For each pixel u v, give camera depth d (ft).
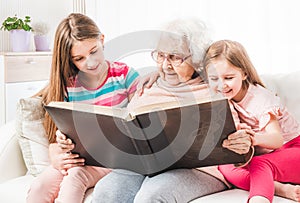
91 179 5.04
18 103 5.83
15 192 5.19
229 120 4.11
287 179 4.72
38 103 5.90
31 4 11.69
